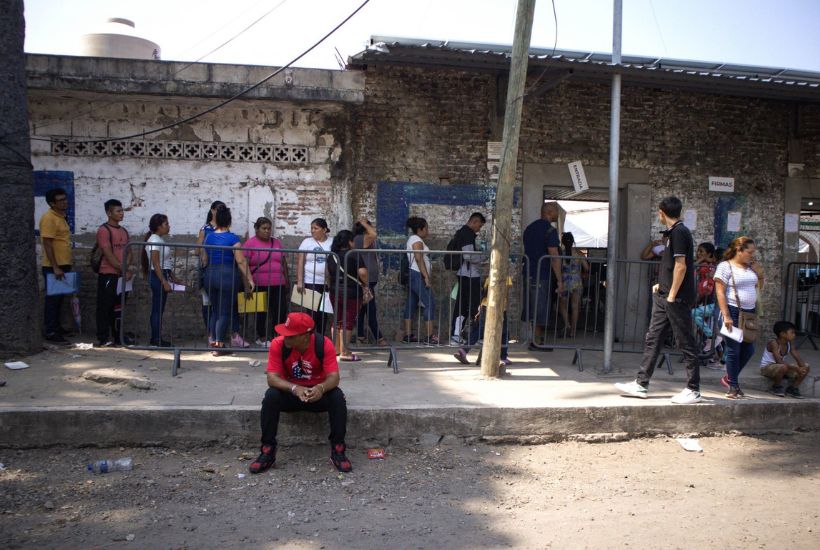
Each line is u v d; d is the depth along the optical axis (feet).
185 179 29.81
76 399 18.79
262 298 25.29
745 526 14.51
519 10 21.88
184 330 29.68
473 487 16.39
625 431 20.34
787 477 17.76
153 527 13.66
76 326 28.35
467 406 19.38
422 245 27.27
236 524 13.93
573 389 22.02
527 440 19.56
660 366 25.67
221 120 29.99
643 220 33.22
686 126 33.78
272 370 17.15
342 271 25.63
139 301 29.68
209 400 19.16
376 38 27.37
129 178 29.55
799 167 34.88
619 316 32.91
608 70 24.22
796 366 22.94
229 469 16.92
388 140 31.22
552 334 30.86
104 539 13.08
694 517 14.94
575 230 69.72
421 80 31.37
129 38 34.12
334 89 28.50
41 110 29.01
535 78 29.94
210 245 23.30
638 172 33.37
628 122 33.24
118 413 17.87
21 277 23.07
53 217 26.05
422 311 31.24
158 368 22.84
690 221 33.91
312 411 17.61
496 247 22.85
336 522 14.17
